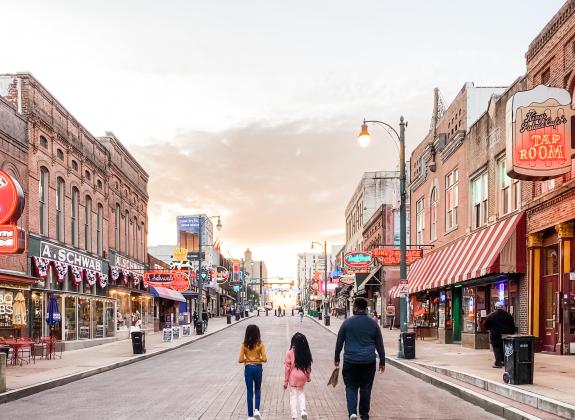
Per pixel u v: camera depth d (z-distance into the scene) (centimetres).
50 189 3025
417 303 4231
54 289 3019
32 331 2719
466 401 1348
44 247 2900
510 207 2598
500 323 1766
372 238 6644
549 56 2234
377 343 1012
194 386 1630
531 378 1333
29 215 2762
